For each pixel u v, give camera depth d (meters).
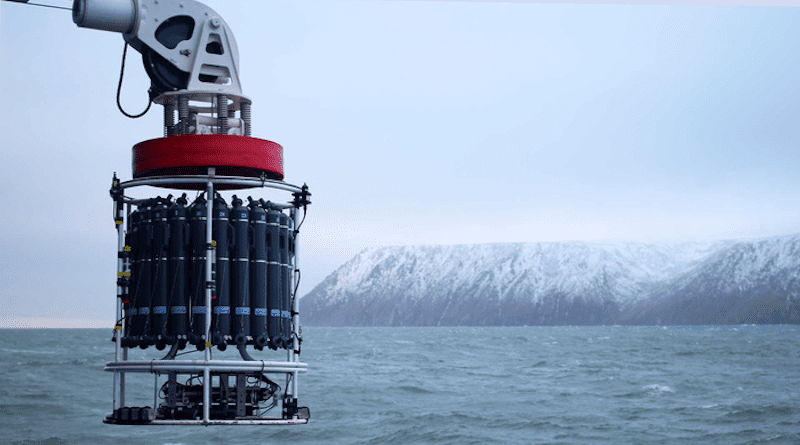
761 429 16.19
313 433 15.73
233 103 4.59
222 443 14.50
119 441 14.37
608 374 31.39
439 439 15.27
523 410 19.48
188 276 4.32
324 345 63.59
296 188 4.58
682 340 73.06
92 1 4.20
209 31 4.41
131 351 31.09
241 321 4.32
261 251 4.43
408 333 118.06
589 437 15.41
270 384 4.57
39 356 38.09
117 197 4.39
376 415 18.47
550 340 77.06
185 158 4.27
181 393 4.41
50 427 16.05
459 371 33.88
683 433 15.84
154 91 4.55
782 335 88.56
